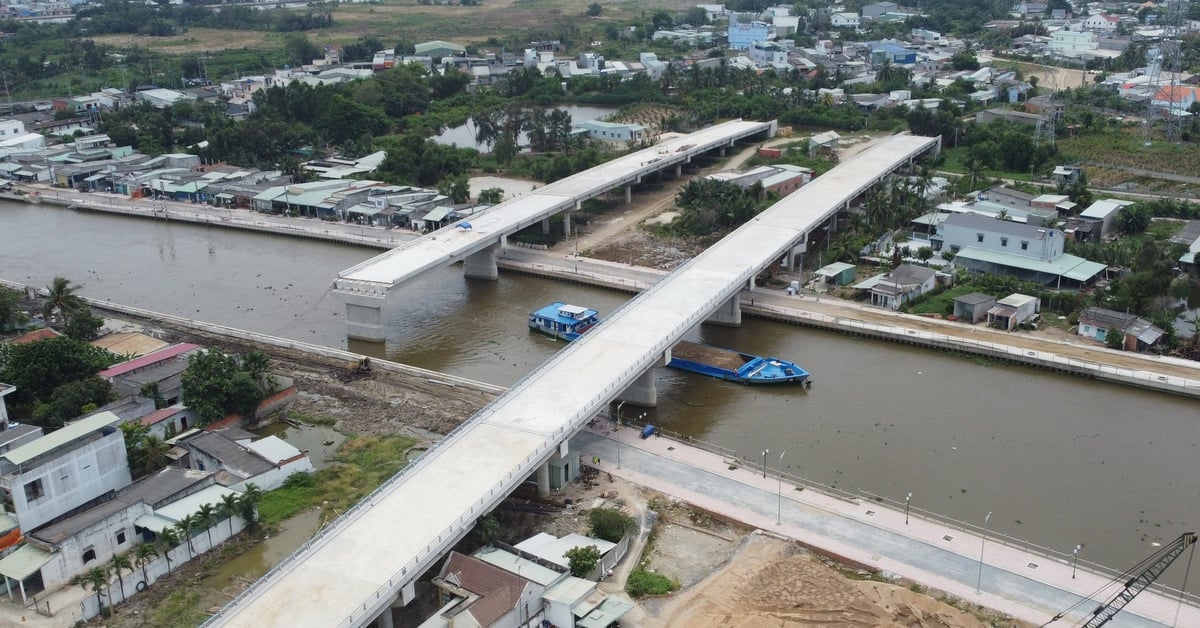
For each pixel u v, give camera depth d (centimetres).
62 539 8812
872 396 12550
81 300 15112
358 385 13100
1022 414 11931
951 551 8881
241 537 9569
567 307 15138
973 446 11150
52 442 9712
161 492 9725
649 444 11188
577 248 18900
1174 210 18850
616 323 13138
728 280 14625
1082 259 15938
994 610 8019
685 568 8800
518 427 10269
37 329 14588
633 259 18062
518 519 9719
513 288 17225
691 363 13475
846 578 8450
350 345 14825
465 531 8612
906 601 8050
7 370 12081
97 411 11331
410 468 9456
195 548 9231
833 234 19050
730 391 12875
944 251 16962
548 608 8000
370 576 7912
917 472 10588
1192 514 9650
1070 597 8169
